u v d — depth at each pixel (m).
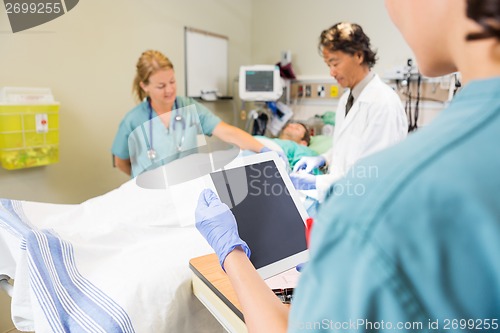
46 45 1.84
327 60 1.53
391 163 0.27
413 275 0.24
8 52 1.71
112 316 0.85
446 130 0.26
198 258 0.91
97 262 1.00
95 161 2.13
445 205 0.24
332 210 0.27
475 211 0.23
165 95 1.72
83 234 1.06
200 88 2.71
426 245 0.24
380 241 0.25
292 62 2.80
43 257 0.88
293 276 0.77
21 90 1.72
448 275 0.24
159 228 1.12
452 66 0.31
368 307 0.25
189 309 0.97
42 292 0.85
